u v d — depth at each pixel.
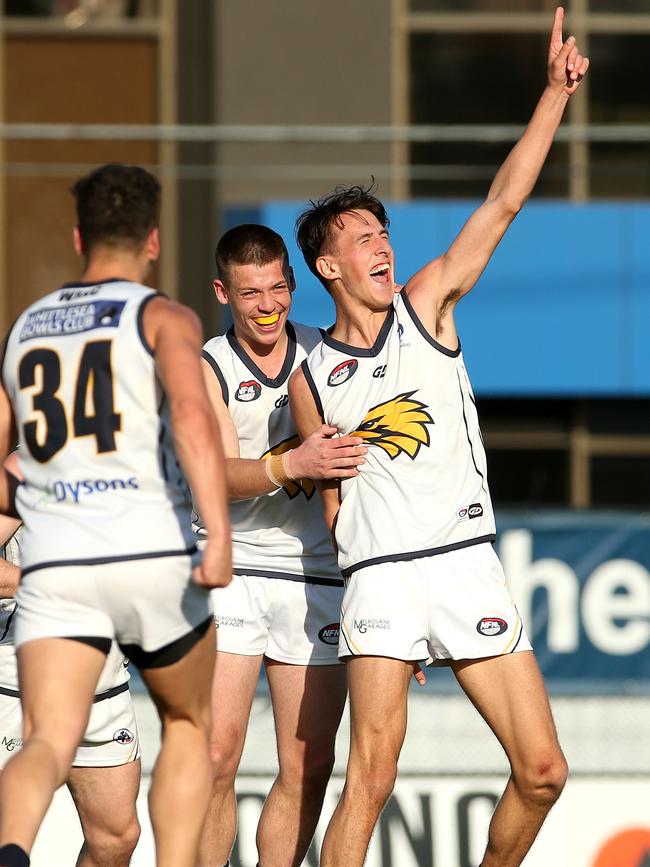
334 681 18.66
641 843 25.78
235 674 18.36
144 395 13.11
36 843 24.20
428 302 16.41
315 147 45.09
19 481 15.16
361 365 16.39
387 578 16.08
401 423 16.23
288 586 18.61
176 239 44.91
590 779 25.97
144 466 13.16
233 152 45.16
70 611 13.05
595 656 26.84
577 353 44.59
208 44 45.41
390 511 16.19
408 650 15.94
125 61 45.81
